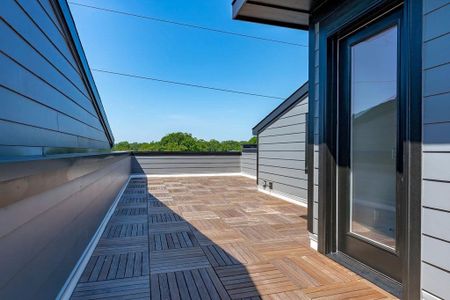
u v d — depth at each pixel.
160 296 1.98
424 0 1.73
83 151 3.89
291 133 5.56
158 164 9.90
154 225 3.83
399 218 2.10
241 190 7.00
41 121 2.13
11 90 1.60
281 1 2.69
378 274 2.28
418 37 1.76
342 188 2.68
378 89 2.30
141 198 5.87
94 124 5.05
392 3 2.05
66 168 1.90
